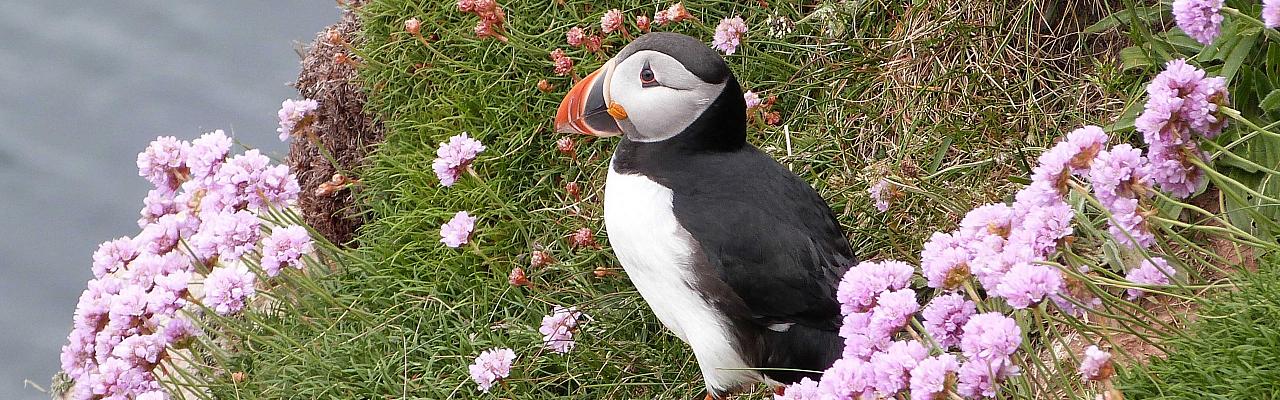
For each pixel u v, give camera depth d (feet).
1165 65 17.42
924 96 20.39
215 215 19.07
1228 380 12.12
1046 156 12.56
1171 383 12.77
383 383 19.84
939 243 12.80
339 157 26.02
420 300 20.75
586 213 21.12
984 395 11.30
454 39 24.04
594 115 17.04
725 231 15.94
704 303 16.31
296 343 20.17
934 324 12.13
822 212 16.80
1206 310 13.29
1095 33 19.43
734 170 16.56
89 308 18.51
